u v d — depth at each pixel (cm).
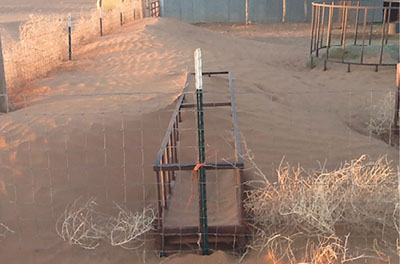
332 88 1125
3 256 473
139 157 637
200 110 460
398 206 476
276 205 491
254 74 1157
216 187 603
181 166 466
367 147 721
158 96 838
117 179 591
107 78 1033
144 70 1130
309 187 505
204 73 948
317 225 471
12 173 561
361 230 477
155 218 499
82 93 920
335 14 2488
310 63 1384
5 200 527
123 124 681
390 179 571
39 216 514
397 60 1349
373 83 1170
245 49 1605
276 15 2548
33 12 2970
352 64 1314
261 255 453
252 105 866
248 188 551
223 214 530
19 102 875
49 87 973
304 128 790
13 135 628
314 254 440
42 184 553
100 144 632
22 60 1077
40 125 657
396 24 1916
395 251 448
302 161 665
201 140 465
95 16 1778
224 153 684
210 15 2534
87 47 1402
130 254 474
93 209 537
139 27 1708
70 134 634
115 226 493
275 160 662
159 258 468
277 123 798
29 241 486
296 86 1113
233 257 462
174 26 1803
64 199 540
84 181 572
